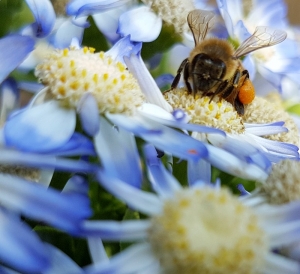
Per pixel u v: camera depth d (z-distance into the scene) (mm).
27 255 48
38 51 68
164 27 77
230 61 75
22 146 52
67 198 50
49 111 59
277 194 59
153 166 56
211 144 65
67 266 51
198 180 60
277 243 53
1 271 51
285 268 52
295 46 87
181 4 78
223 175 64
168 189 55
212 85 72
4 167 52
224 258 50
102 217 61
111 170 56
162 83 78
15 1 72
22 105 64
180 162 62
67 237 58
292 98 88
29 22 73
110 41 75
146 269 51
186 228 51
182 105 69
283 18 92
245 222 52
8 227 49
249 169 60
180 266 51
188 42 79
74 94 60
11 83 63
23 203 50
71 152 53
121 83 62
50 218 49
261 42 80
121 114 61
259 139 68
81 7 72
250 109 75
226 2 85
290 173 59
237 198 55
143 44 77
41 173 56
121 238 52
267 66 85
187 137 59
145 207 53
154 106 63
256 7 91
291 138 76
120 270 51
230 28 83
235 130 68
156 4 77
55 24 74
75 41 72
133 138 59
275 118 75
